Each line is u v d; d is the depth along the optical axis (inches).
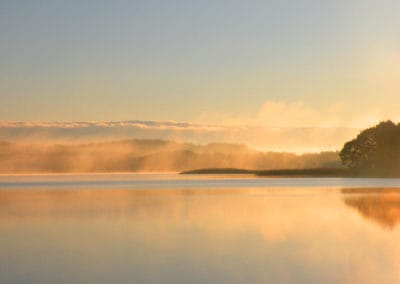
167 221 1745.8
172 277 982.4
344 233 1460.4
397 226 1585.9
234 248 1257.4
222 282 947.3
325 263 1089.4
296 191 3235.7
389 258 1130.7
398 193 2933.1
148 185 4402.1
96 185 4473.4
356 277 979.3
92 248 1263.5
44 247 1278.3
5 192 3395.7
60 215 1925.4
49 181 5679.1
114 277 984.3
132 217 1857.8
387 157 5821.9
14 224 1685.5
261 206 2229.3
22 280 967.0
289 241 1343.5
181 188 3804.1
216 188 3754.9
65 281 960.3
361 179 5251.0
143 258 1147.9
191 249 1246.3
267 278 974.4
